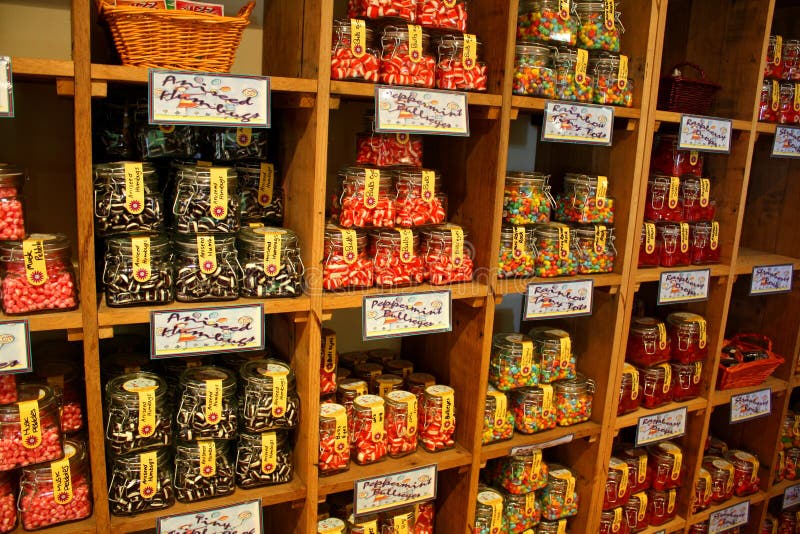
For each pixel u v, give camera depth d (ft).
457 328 7.32
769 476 10.00
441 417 7.02
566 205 7.64
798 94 8.70
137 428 5.38
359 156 6.41
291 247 5.90
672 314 9.03
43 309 4.98
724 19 8.55
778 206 9.82
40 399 5.15
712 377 8.87
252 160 6.31
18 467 5.07
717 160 8.70
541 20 6.61
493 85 6.50
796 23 9.49
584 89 6.98
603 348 7.97
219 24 5.07
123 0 5.25
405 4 5.94
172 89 4.98
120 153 5.61
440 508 7.80
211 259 5.50
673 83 7.73
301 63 5.85
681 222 8.26
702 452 9.05
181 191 5.47
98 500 5.31
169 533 5.57
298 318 5.91
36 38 6.07
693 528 9.43
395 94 5.82
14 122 6.03
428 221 6.52
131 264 5.22
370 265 6.31
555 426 7.91
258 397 5.89
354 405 6.68
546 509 8.09
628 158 7.49
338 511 7.00
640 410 8.48
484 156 6.73
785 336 9.80
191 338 5.40
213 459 5.77
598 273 7.66
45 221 6.30
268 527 7.61
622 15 7.42
